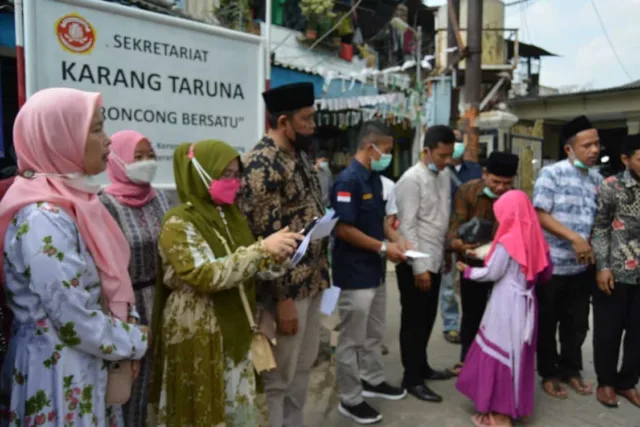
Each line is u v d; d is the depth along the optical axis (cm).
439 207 339
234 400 191
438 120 973
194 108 295
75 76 247
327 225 211
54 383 145
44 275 140
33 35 231
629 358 338
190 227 186
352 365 301
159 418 188
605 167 737
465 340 372
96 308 157
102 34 255
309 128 238
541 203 340
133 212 227
